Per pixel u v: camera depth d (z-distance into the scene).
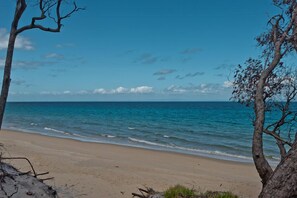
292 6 7.51
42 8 6.23
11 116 65.88
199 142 27.34
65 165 14.62
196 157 19.05
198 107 125.75
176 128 40.56
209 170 15.66
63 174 12.76
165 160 17.80
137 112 87.44
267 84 7.86
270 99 8.02
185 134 33.75
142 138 29.73
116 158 17.75
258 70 8.11
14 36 6.08
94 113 81.88
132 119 58.06
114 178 12.70
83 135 31.47
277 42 7.39
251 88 8.17
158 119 58.31
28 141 23.62
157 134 33.31
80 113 81.62
